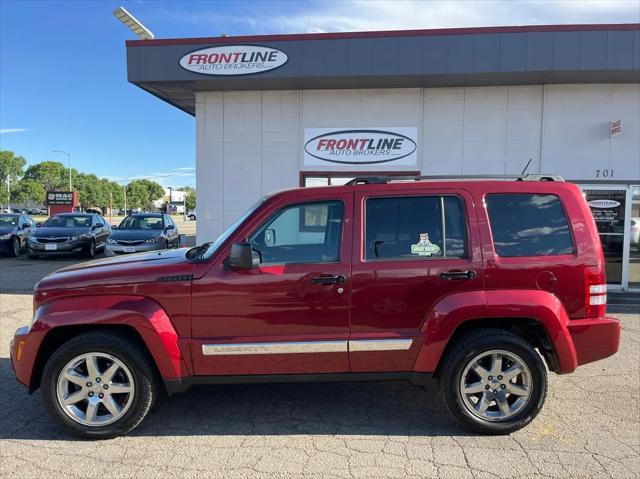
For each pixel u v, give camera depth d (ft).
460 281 12.12
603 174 36.17
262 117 38.45
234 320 12.10
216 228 39.19
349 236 12.39
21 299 29.48
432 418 13.34
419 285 12.11
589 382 15.83
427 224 12.55
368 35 33.50
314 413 13.67
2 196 290.97
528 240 12.44
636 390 15.17
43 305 12.26
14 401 14.47
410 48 33.27
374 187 12.73
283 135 38.42
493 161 36.94
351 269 12.16
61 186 320.70
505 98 36.63
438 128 37.29
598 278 12.37
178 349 12.07
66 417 11.96
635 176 35.96
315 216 12.71
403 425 12.91
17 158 318.24
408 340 12.10
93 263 13.83
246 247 11.60
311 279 12.08
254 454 11.38
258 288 12.04
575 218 12.59
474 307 11.94
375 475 10.48
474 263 12.20
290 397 14.80
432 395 14.94
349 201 12.63
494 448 11.62
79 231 52.29
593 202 31.48
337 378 12.34
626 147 35.91
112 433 12.01
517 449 11.57
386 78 34.47
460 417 12.18
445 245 12.41
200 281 12.05
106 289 12.14
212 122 38.73
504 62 32.55
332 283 12.07
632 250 31.96
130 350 11.91
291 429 12.68
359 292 12.11
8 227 55.52
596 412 13.61
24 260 51.96
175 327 12.10
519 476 10.41
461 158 37.22
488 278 12.15
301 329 12.17
